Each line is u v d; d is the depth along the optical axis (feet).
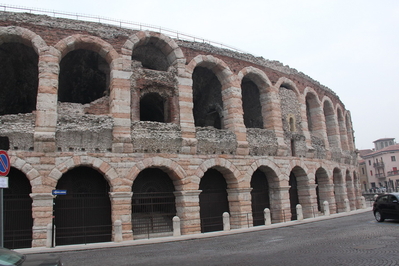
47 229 69.15
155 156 85.97
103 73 112.88
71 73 111.75
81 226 82.33
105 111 88.33
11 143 75.51
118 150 82.28
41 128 76.79
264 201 110.01
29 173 74.49
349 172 152.66
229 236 77.51
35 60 103.91
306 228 83.66
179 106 92.89
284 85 123.75
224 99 105.09
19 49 99.96
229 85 104.01
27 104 115.65
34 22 82.48
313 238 64.90
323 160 128.06
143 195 92.79
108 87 101.04
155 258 52.49
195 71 122.11
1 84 106.52
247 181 99.19
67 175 84.58
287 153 111.96
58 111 82.94
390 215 81.35
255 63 112.68
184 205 87.35
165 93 93.86
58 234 79.30
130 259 52.70
